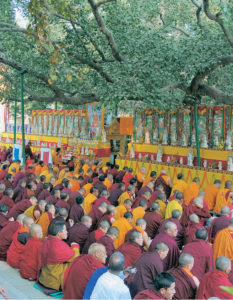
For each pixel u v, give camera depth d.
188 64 13.87
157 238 7.06
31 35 10.28
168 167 16.70
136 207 9.76
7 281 7.12
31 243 7.30
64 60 15.77
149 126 20.00
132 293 5.66
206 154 17.02
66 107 26.34
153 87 13.64
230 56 13.11
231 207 10.20
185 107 18.30
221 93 14.91
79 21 16.31
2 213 9.05
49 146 27.44
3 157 24.56
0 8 16.66
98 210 9.50
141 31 16.50
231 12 11.31
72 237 8.15
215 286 4.96
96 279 5.13
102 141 22.75
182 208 10.12
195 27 15.36
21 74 17.14
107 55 18.28
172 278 4.62
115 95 12.81
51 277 6.58
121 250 6.78
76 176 14.49
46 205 8.84
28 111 34.69
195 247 6.40
